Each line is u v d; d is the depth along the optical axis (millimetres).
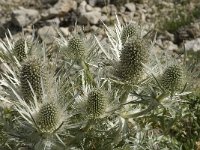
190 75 303
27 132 281
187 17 574
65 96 310
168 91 297
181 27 561
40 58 314
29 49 329
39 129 275
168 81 295
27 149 293
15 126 295
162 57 352
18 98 270
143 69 301
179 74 295
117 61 311
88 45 345
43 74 288
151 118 308
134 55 298
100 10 592
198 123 374
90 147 303
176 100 299
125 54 301
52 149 279
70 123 303
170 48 525
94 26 551
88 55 341
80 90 314
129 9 598
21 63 317
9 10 600
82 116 299
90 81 321
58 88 290
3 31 553
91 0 604
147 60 304
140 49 298
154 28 551
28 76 286
